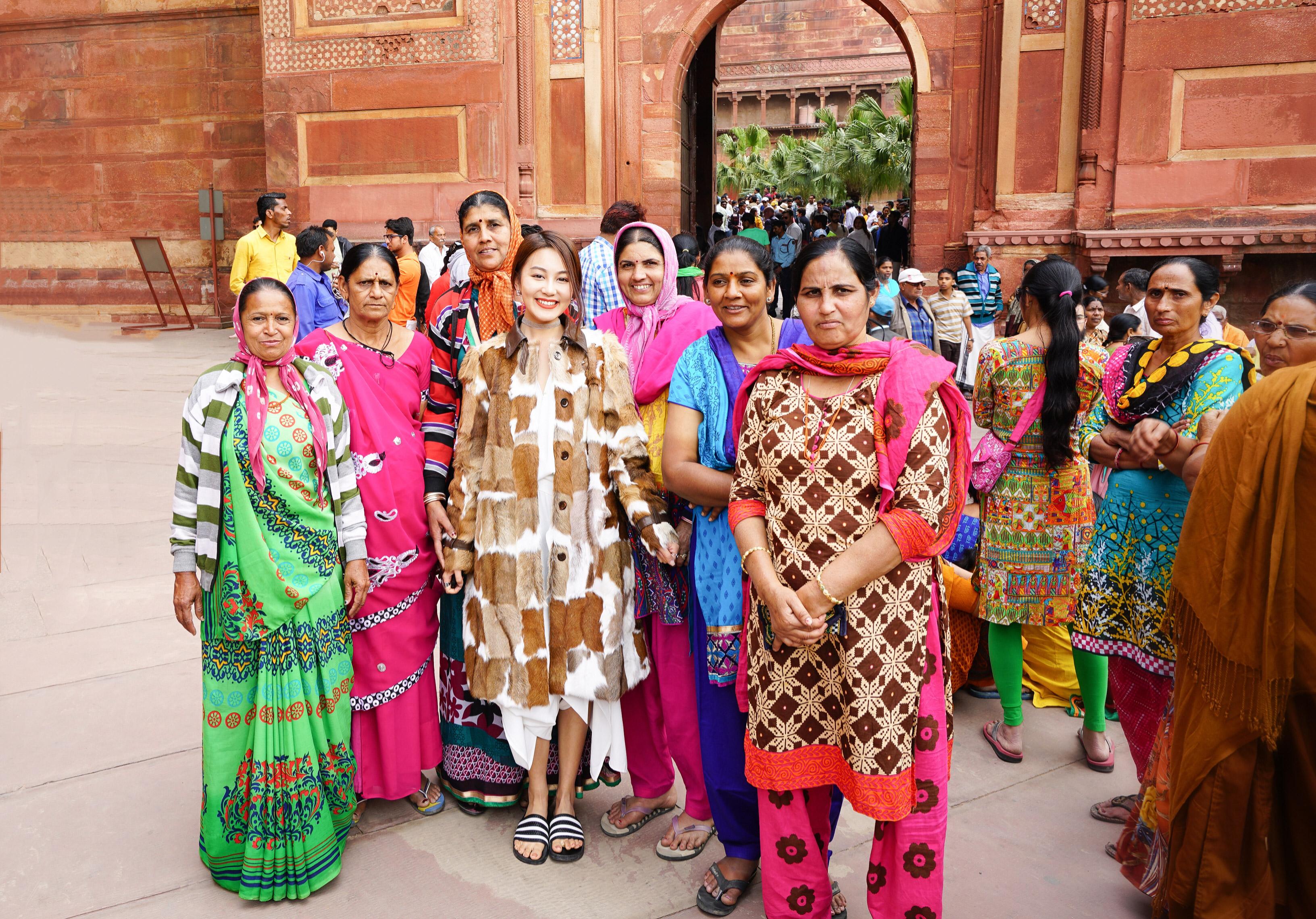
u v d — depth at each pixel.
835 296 1.95
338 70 12.46
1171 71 9.95
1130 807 2.76
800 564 1.97
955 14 10.94
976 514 3.85
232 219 14.54
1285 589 1.88
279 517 2.33
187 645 3.88
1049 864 2.55
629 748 2.79
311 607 2.38
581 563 2.54
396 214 12.52
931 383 1.91
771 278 2.33
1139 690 2.71
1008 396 3.08
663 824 2.81
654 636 2.63
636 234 2.72
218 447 2.30
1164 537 2.56
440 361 2.80
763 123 30.27
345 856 2.60
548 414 2.56
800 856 2.12
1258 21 9.63
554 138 12.20
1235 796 1.99
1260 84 9.73
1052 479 3.08
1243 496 1.94
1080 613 2.80
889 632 1.94
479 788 2.79
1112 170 10.30
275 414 2.33
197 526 2.32
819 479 1.96
